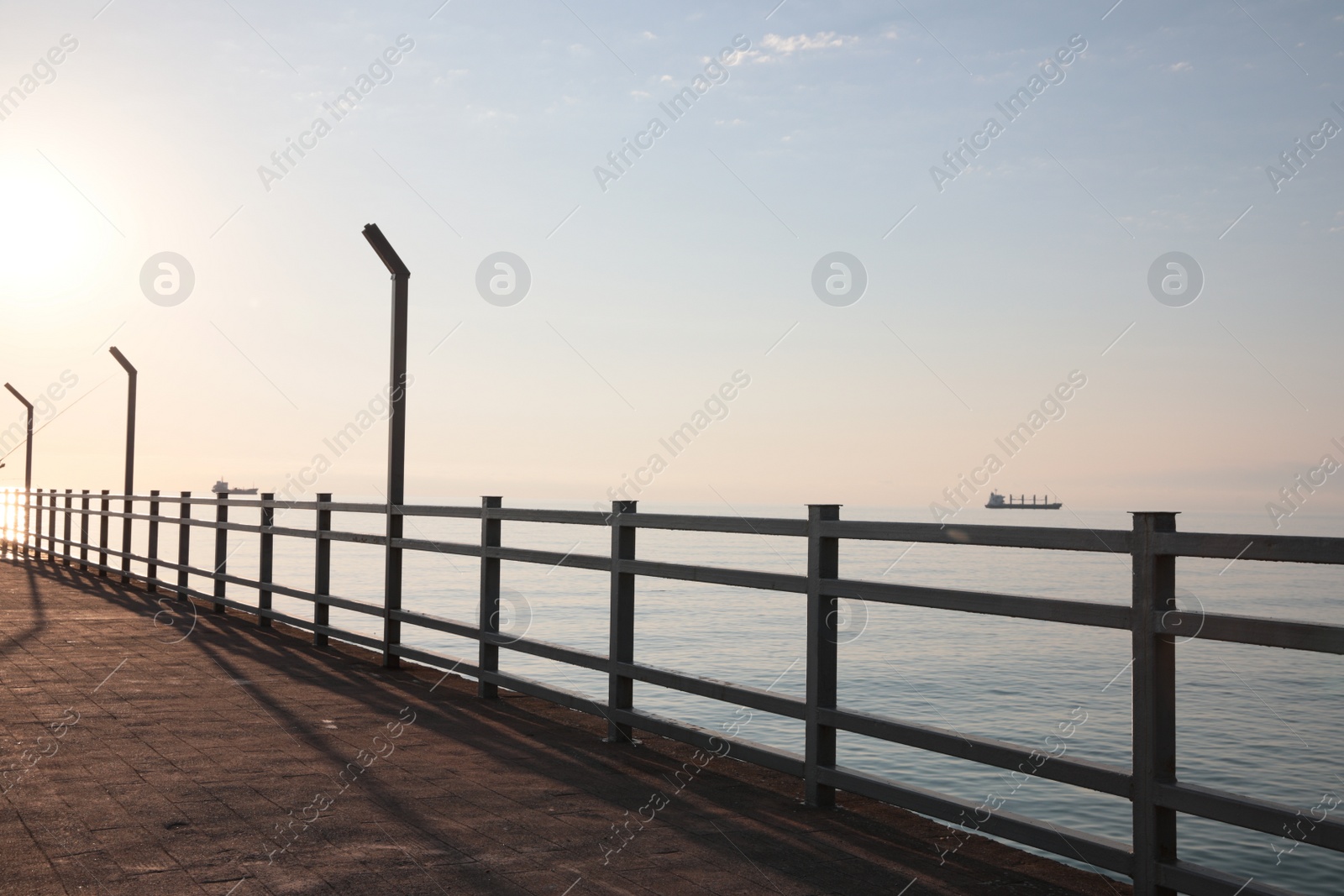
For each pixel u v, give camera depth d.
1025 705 13.23
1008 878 3.50
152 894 3.17
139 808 4.12
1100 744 10.58
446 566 47.22
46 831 3.79
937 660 17.58
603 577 47.56
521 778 4.78
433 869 3.46
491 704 6.73
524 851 3.69
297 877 3.35
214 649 8.99
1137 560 3.18
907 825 4.12
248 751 5.17
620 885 3.35
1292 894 2.73
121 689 6.91
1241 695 14.43
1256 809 2.79
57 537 20.03
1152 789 3.09
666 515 5.31
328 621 9.38
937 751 3.79
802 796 4.55
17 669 7.66
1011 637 21.25
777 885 3.40
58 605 12.40
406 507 8.13
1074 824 8.56
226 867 3.44
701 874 3.49
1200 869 2.98
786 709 4.57
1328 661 18.31
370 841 3.75
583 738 5.72
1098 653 18.38
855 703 13.41
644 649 19.64
